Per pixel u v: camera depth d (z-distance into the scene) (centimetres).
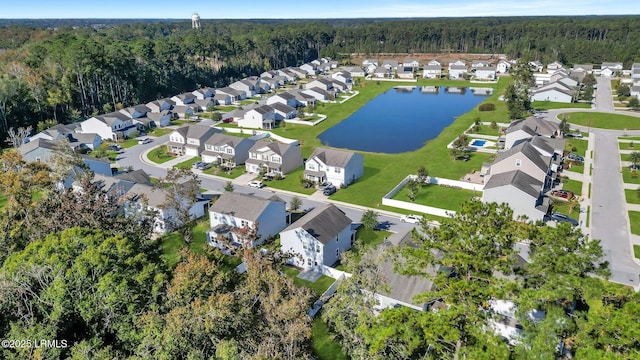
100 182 5756
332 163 6638
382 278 3350
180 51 15088
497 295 2405
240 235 3956
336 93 14225
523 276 2775
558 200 5762
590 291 2458
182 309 2720
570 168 6969
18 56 12500
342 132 9919
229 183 6469
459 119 10594
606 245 4684
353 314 3050
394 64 18775
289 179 7031
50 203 4488
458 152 7681
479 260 2494
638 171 6675
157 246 4353
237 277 3500
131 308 2911
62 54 11156
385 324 2598
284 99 12119
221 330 2733
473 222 2675
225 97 13150
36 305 2994
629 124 9406
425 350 2823
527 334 2425
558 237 2742
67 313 2933
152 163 7994
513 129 7850
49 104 10394
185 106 11494
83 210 4144
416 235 2961
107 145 8788
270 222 5112
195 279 3000
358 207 5928
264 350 2584
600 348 2258
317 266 4444
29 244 3609
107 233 3706
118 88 12050
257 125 10306
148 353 2631
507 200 5209
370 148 8706
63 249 3231
